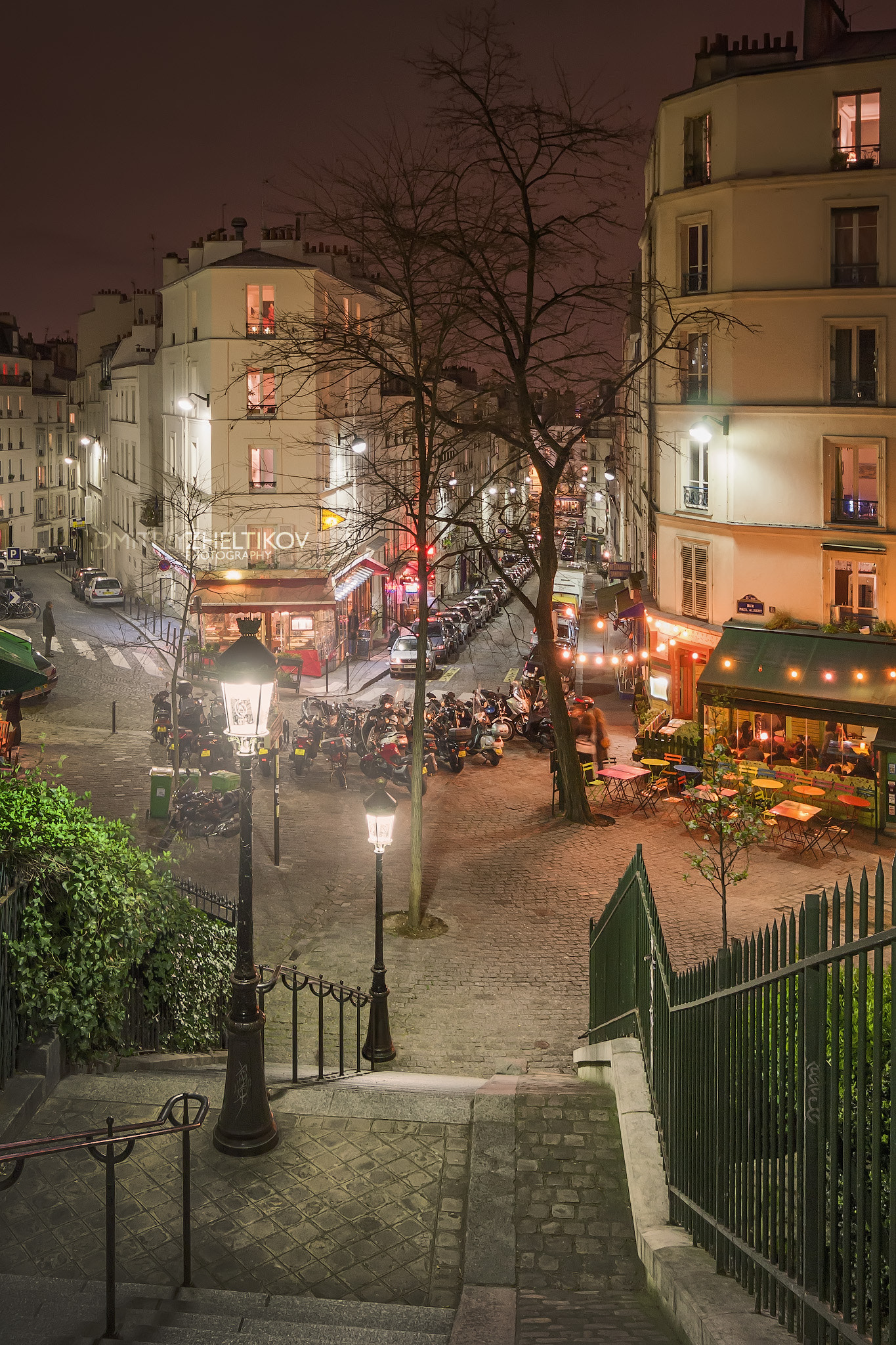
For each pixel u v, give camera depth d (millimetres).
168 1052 10953
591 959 13961
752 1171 5246
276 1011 15469
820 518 26812
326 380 43219
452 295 21297
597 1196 7684
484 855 22797
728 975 5766
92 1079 9094
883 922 3977
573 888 20953
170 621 51281
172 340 48531
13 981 8641
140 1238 7152
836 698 24500
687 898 20344
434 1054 14227
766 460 27344
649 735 28031
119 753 30000
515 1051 14398
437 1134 8680
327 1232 7324
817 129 25875
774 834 23734
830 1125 4199
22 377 86938
